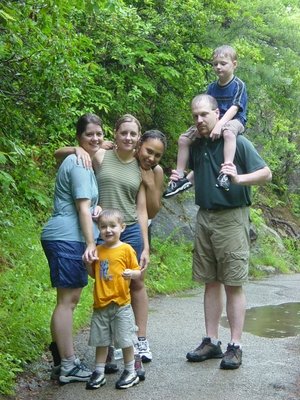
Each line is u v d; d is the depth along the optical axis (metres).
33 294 6.04
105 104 10.60
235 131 4.90
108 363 4.62
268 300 8.80
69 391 4.18
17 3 5.28
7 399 3.97
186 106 13.24
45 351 5.04
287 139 19.52
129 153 4.73
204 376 4.46
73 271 4.28
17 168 6.20
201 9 12.30
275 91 14.32
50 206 9.16
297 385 4.25
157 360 4.92
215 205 4.84
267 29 13.69
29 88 5.88
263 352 5.18
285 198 21.25
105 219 4.31
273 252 15.47
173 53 11.66
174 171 5.07
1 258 6.69
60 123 6.29
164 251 10.84
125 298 4.27
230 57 5.29
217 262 4.91
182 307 7.73
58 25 5.84
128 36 10.75
